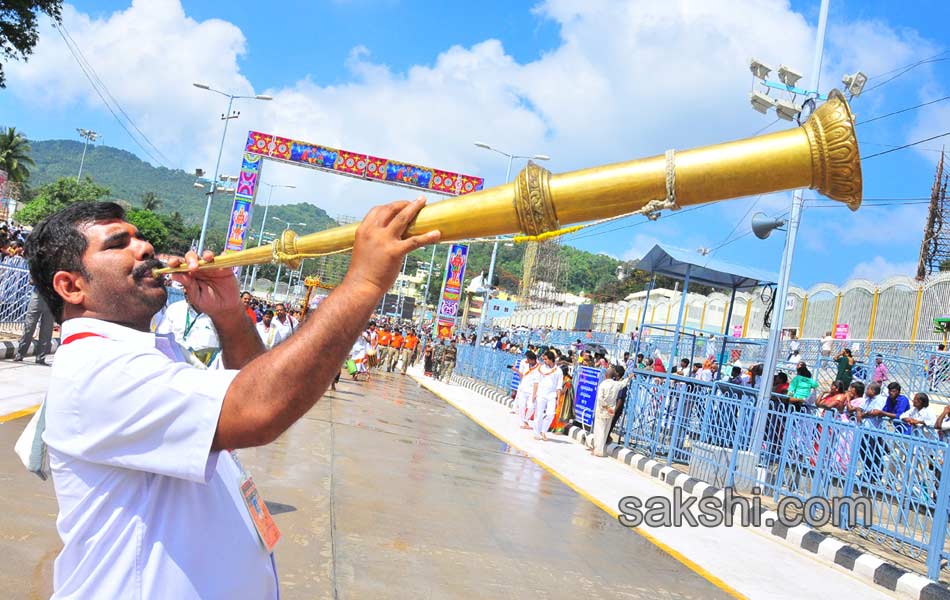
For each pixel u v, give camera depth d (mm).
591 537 6406
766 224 9461
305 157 23859
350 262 1320
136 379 1279
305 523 5359
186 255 1616
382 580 4488
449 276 28516
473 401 19688
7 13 17797
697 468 9789
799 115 9492
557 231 1260
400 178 24031
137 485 1346
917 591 5984
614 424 12680
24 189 77875
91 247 1473
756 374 12078
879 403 10914
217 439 1271
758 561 6496
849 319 18406
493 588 4691
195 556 1368
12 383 8547
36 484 5055
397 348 27484
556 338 27484
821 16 9344
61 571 1386
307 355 1252
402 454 8969
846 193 1157
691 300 24891
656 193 1191
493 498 7320
